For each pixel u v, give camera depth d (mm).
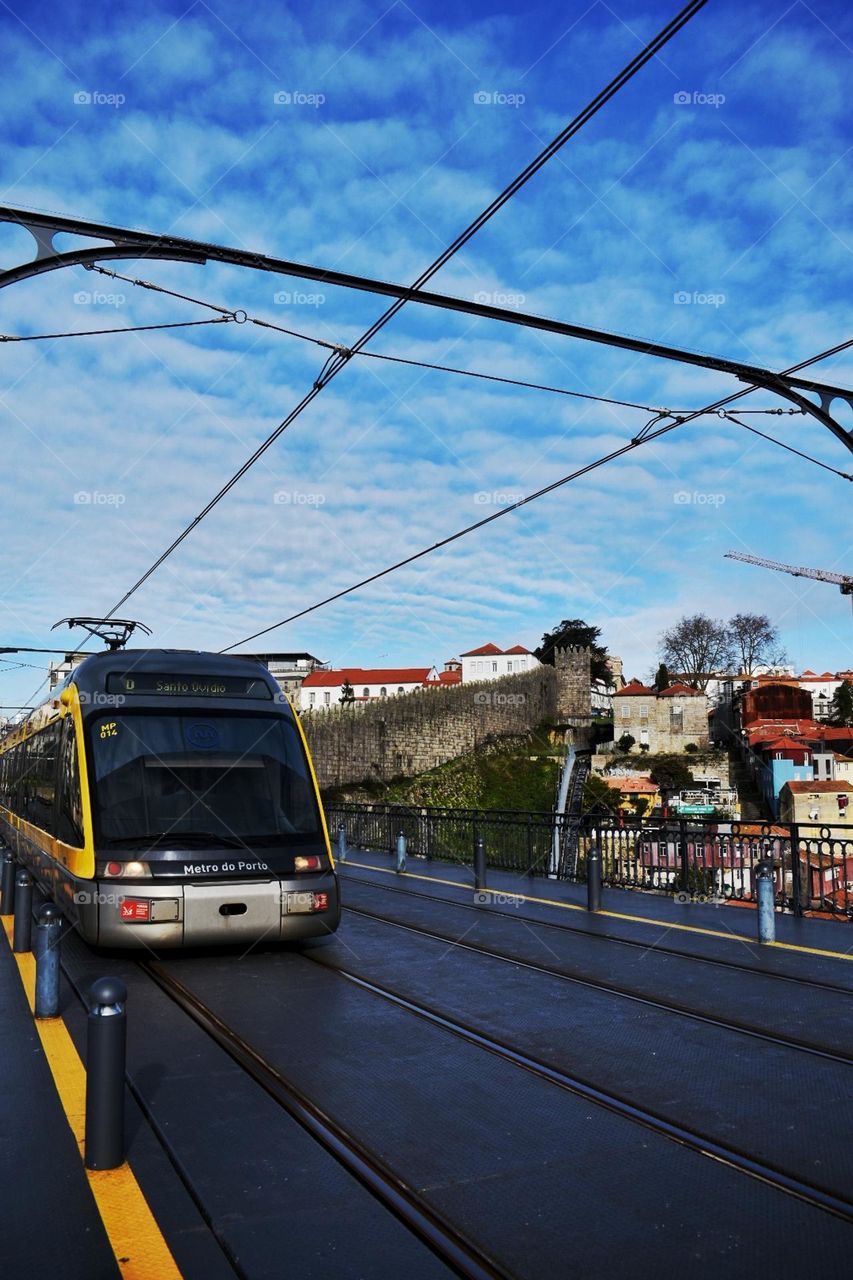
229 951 10383
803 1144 4945
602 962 9898
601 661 119188
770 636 113250
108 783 9930
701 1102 5594
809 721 95438
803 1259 3779
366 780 59219
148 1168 4660
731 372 10734
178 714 10438
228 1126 5238
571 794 69000
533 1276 3639
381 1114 5418
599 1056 6531
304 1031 7227
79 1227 4031
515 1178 4535
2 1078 6059
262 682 11125
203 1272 3672
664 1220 4109
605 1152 4855
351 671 127062
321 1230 4016
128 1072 6242
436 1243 3881
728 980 8977
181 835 9664
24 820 15867
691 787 78625
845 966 9570
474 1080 6031
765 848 14266
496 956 10273
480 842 16875
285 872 9836
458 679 126250
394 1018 7613
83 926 9461
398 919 13055
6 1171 4598
